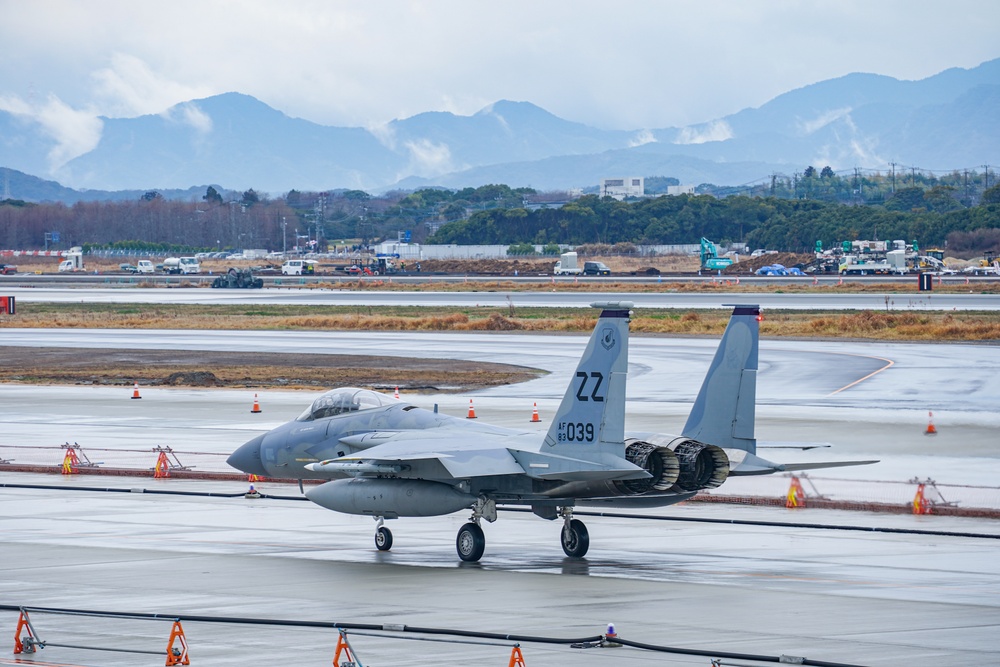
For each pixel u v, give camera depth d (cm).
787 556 10275
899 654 7012
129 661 7012
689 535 11412
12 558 10375
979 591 8806
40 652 7250
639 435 10306
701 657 6919
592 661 6881
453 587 9125
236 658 7019
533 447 10219
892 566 9781
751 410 10444
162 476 15262
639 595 8756
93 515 12731
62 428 19425
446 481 10381
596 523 12188
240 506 13388
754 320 10456
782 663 6706
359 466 10262
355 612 8256
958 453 15862
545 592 8900
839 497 12975
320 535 11631
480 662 6900
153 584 9275
